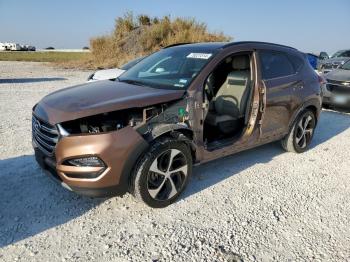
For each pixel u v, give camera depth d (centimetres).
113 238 312
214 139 430
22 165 459
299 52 542
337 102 839
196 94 371
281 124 493
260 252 299
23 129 636
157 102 341
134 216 348
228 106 452
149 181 346
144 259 286
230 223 341
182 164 374
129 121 338
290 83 491
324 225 343
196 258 289
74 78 1590
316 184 436
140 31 2430
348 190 423
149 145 339
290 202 387
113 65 2252
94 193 325
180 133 363
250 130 444
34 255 286
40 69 2098
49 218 339
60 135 316
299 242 315
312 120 559
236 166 484
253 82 440
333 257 295
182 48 470
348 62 955
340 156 543
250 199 390
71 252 292
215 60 402
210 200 384
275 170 476
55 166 327
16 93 1073
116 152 318
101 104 330
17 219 336
